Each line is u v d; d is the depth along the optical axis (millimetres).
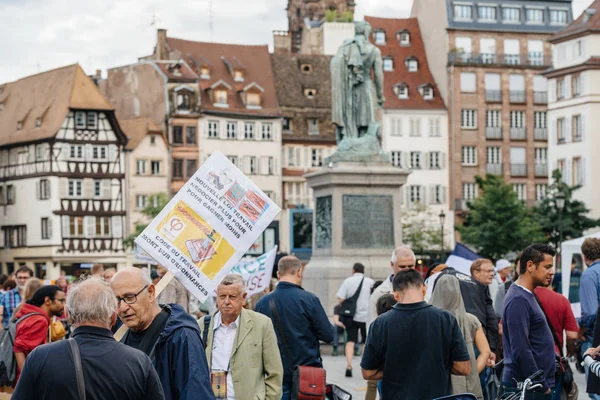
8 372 11688
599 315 10867
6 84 85688
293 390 10984
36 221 78688
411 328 8852
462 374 8953
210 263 8500
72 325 6758
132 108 86438
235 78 88125
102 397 6492
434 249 85562
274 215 8641
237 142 86000
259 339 9711
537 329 9977
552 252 10133
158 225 8516
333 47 99125
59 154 77625
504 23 90562
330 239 24188
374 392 12180
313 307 11320
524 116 90438
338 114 24969
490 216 70375
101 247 78625
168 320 7672
